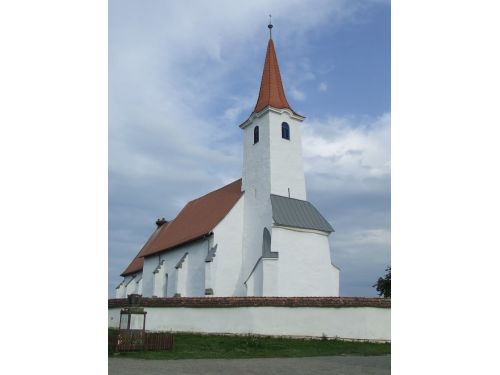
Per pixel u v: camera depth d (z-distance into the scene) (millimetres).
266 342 20469
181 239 38469
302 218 33406
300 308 22562
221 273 33844
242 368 13539
